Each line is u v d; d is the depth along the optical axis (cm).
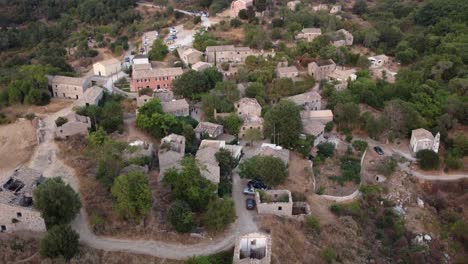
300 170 12706
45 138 12725
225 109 14912
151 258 8400
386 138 14950
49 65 17675
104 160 10444
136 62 18512
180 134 13312
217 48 19188
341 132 15200
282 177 11250
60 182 9162
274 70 17838
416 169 13975
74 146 12188
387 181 13338
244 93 16262
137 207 9056
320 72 18012
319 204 11588
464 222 12175
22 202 9062
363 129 15438
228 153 11544
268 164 11144
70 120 12938
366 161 14050
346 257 10081
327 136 14788
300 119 13925
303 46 19550
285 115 13550
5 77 16462
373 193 12600
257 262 7881
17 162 11544
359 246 10662
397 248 11444
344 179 12781
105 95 15850
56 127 12775
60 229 8069
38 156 11788
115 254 8381
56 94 15988
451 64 18625
